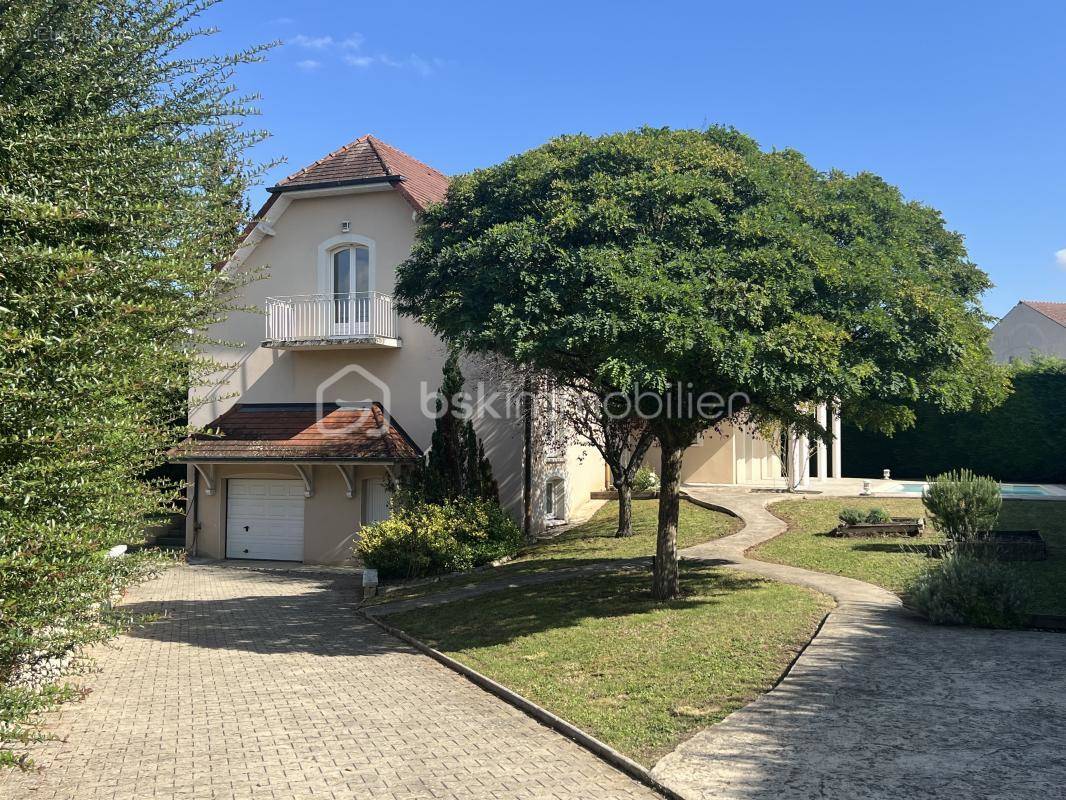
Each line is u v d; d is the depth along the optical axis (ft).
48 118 22.88
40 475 17.48
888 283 32.50
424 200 67.21
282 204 69.51
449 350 58.75
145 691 31.01
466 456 61.72
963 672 25.89
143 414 23.49
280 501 68.80
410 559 54.60
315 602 51.31
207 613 47.88
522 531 68.28
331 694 30.22
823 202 37.32
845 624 32.24
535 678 29.73
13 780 21.66
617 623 35.70
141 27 24.75
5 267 17.72
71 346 17.66
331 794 20.35
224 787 21.02
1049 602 34.83
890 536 52.90
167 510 27.66
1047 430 87.51
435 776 21.36
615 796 19.63
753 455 91.09
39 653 23.07
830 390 31.50
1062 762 18.90
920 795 17.65
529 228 34.47
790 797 18.03
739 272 32.22
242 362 70.90
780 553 50.24
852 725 21.85
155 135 25.67
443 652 35.58
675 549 40.16
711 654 29.71
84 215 19.35
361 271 68.69
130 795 20.61
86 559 18.95
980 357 36.60
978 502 46.60
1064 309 127.95
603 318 30.32
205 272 25.84
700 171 35.81
